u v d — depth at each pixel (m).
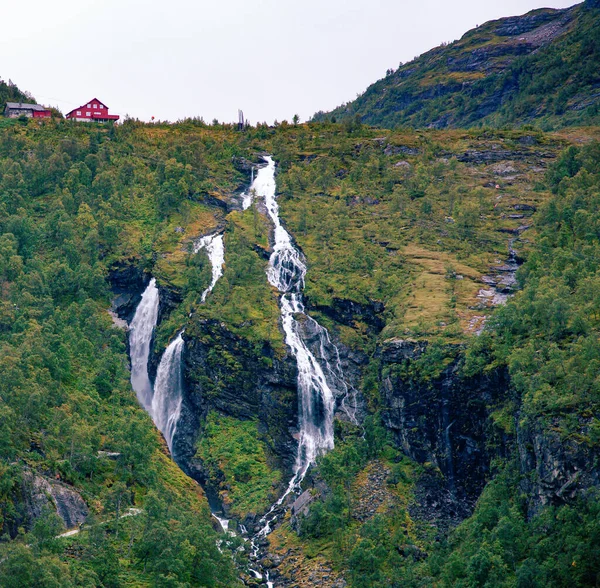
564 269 173.75
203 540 126.62
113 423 151.00
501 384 147.75
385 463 154.75
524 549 122.88
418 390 156.62
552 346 142.75
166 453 167.50
